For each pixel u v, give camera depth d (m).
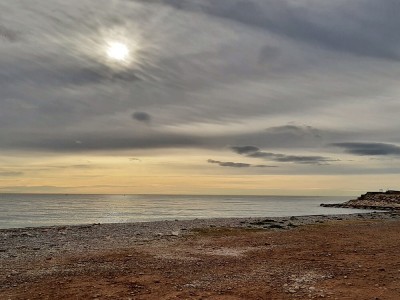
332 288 12.02
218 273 14.52
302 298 10.97
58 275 14.27
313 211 101.25
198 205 168.00
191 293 11.59
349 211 97.62
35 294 11.55
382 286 12.15
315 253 19.25
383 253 19.05
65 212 101.50
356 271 14.56
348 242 23.53
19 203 184.38
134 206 152.75
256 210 112.25
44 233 29.59
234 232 30.69
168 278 13.66
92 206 151.00
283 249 20.83
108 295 11.39
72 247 22.11
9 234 28.75
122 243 23.86
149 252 19.98
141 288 12.22
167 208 131.62
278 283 12.80
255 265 16.14
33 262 17.20
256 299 10.95
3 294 11.57
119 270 15.16
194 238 26.48
